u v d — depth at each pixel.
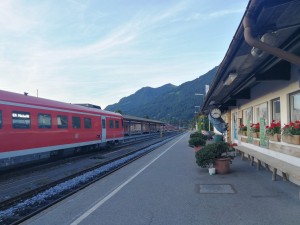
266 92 11.75
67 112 18.61
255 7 4.64
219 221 5.83
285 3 4.43
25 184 11.51
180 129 124.75
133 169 13.49
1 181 12.18
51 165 16.88
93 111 22.95
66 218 6.50
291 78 8.90
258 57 7.43
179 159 16.80
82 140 20.59
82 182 11.25
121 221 6.09
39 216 6.78
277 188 8.47
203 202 7.27
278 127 10.05
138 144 35.16
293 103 9.23
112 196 8.27
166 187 9.18
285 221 5.70
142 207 7.03
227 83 10.46
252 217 6.00
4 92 13.20
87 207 7.29
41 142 15.55
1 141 12.66
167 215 6.35
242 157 15.17
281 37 6.26
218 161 11.25
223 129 24.44
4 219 7.03
